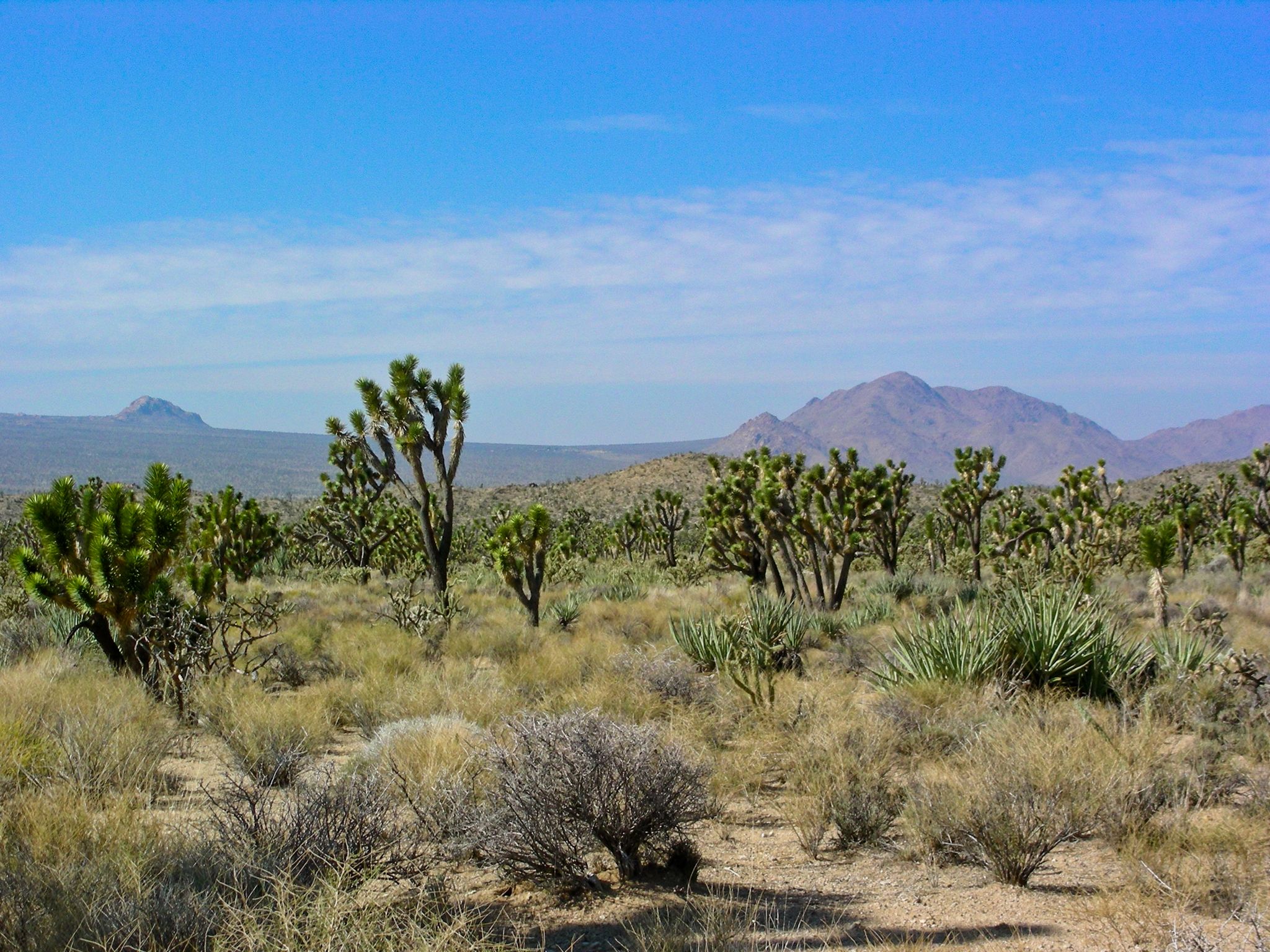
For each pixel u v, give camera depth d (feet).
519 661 43.06
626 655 39.99
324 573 112.16
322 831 15.79
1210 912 14.02
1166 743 24.62
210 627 35.81
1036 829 16.84
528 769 17.20
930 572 102.73
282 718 27.27
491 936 13.85
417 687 34.30
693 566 106.01
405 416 64.03
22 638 45.14
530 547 63.26
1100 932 13.65
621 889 16.69
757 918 14.90
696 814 18.15
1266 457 94.79
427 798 18.81
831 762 22.33
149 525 34.60
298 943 11.59
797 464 70.69
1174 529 56.13
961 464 98.02
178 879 14.33
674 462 400.47
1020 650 33.65
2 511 242.37
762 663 38.65
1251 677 28.96
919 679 33.37
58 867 14.28
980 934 13.85
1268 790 19.21
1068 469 94.02
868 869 17.79
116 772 21.99
